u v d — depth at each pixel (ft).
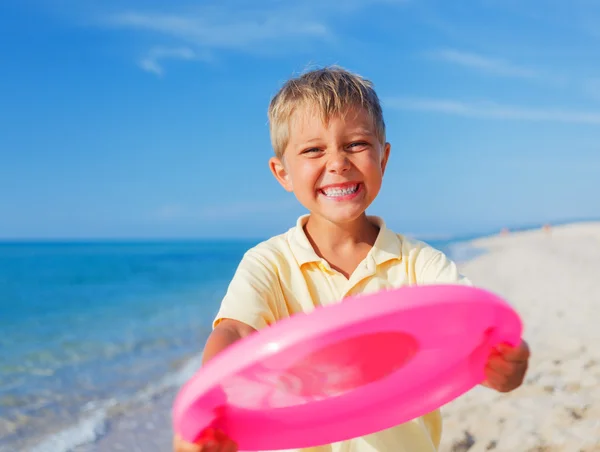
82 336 31.04
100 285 75.00
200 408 4.15
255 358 3.69
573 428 10.98
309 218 7.27
